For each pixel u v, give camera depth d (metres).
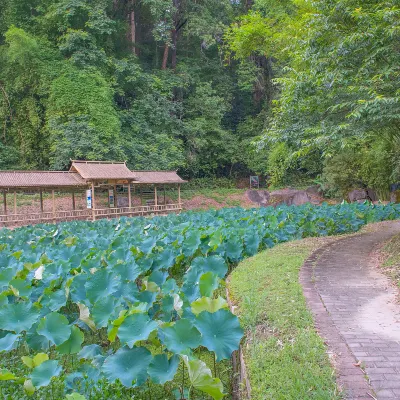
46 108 28.36
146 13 33.97
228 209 16.34
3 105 29.27
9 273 5.96
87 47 29.14
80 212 23.22
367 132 7.39
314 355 3.51
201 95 35.56
